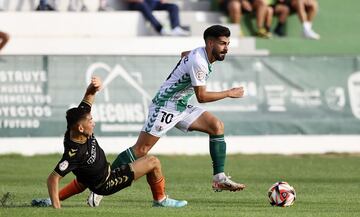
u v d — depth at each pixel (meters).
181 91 37.34
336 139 71.25
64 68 67.69
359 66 71.75
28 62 67.19
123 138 68.00
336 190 44.91
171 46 75.19
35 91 67.31
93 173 32.47
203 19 80.94
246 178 52.41
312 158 67.44
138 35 77.62
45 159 63.91
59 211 31.53
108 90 68.00
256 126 70.00
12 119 66.94
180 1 82.88
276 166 60.94
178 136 69.50
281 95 70.44
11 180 49.88
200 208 34.25
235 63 69.81
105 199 39.38
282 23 82.06
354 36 83.00
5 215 30.36
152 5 79.00
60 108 67.56
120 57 68.31
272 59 70.38
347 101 71.56
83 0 78.81
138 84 68.38
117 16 77.25
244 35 81.81
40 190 43.62
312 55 71.00
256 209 34.12
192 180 50.62
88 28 76.88
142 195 41.69
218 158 37.16
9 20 75.56
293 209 34.41
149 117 37.91
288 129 70.56
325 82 71.19
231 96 36.66
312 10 81.88
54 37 74.00
